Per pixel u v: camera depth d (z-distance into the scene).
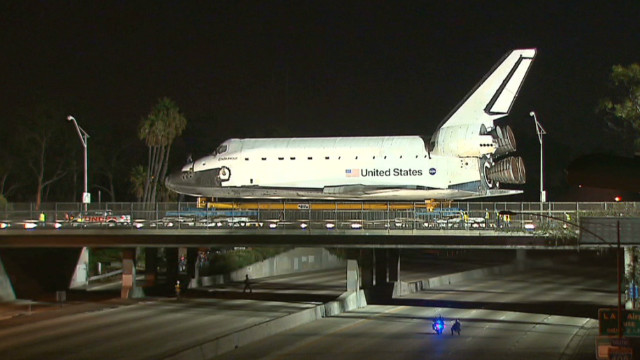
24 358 82.06
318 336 100.81
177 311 120.31
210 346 84.56
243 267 190.62
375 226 112.00
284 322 106.44
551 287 177.12
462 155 136.50
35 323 107.44
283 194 143.50
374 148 140.88
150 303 129.75
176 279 152.12
